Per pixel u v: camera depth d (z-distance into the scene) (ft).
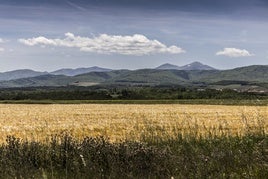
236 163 30.81
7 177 28.71
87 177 28.45
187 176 28.22
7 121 144.15
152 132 47.93
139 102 369.09
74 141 38.06
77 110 230.48
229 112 193.26
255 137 44.88
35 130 107.45
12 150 35.60
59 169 31.55
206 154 35.17
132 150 33.50
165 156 32.60
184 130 50.31
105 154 33.14
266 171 27.37
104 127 112.98
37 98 475.31
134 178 27.96
